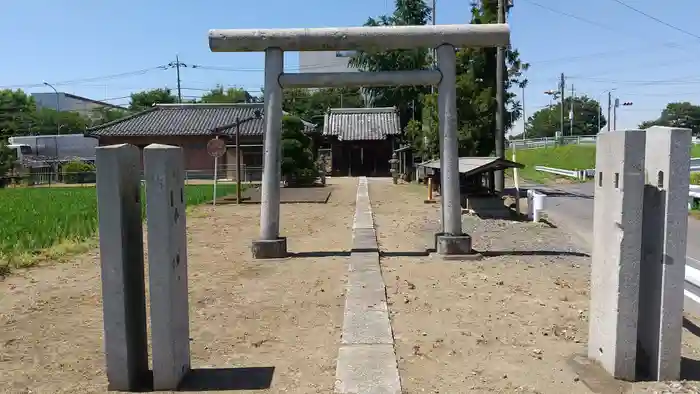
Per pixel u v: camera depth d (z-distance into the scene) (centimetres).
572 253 1001
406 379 429
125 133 3619
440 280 771
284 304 659
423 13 4219
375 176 3828
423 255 973
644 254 434
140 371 435
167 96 6538
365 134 3762
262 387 416
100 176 394
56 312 643
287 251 1017
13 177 3409
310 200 2047
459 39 929
